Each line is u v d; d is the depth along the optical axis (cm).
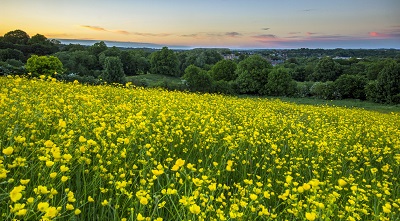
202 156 682
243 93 6975
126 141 523
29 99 881
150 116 873
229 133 890
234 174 622
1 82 1262
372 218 463
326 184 591
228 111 1407
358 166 777
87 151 520
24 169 437
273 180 618
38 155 454
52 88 1180
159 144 653
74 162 493
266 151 781
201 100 1572
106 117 773
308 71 10150
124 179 465
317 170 705
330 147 852
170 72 10431
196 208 333
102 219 393
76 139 609
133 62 11081
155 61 10519
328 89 6306
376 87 5909
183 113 1092
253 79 6869
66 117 749
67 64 9206
